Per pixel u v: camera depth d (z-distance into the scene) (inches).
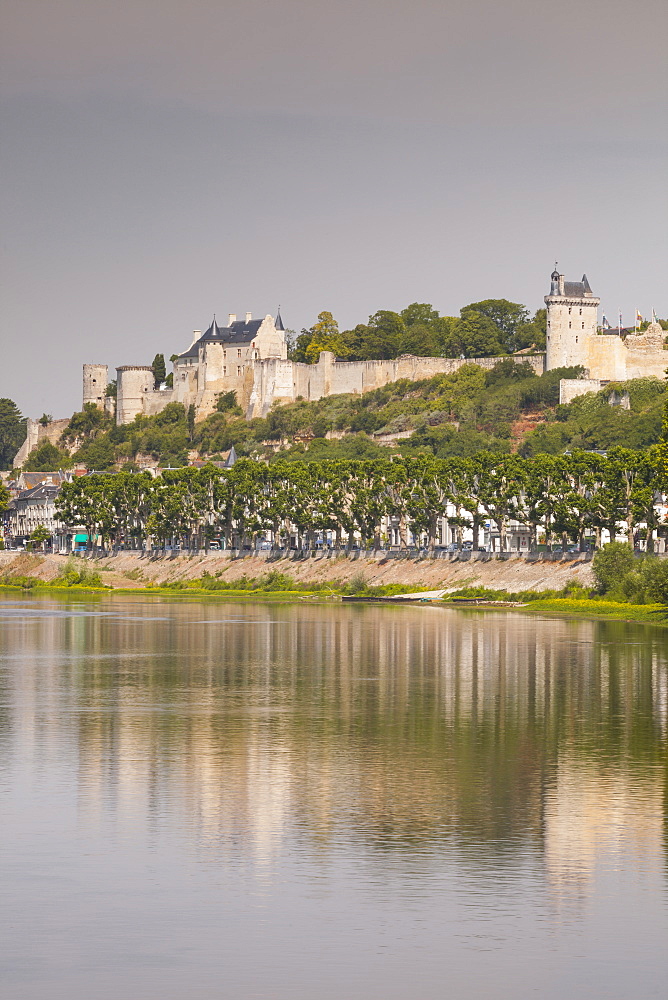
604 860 4466.0
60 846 4638.3
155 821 4982.8
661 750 6451.8
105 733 6953.7
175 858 4490.7
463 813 5113.2
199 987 3410.4
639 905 4005.9
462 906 3996.1
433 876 4286.4
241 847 4623.5
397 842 4687.5
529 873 4320.9
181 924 3846.0
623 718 7475.4
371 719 7445.9
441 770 5944.9
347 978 3467.0
